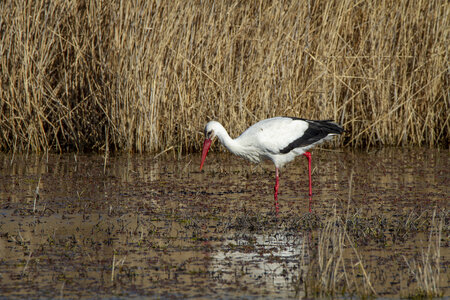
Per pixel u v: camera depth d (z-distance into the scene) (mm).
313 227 9570
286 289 7059
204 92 16109
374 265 7836
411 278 7391
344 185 12695
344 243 8766
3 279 7270
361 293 6965
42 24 15891
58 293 6867
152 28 15500
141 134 16094
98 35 15836
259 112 15938
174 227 9570
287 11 15656
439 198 11453
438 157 15633
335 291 7016
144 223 9750
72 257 8070
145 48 15836
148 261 7949
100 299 6707
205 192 12047
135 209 10664
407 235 9125
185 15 15633
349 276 7488
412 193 11875
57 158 15320
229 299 6738
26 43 15602
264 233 9289
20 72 15828
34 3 15938
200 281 7281
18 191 11891
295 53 15875
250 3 15930
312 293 6957
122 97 16047
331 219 9945
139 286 7102
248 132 12406
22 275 7406
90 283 7180
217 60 15875
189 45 15961
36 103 15898
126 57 15719
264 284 7199
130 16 15547
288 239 8969
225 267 7758
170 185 12625
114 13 15555
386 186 12523
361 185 12656
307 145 12336
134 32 15594
